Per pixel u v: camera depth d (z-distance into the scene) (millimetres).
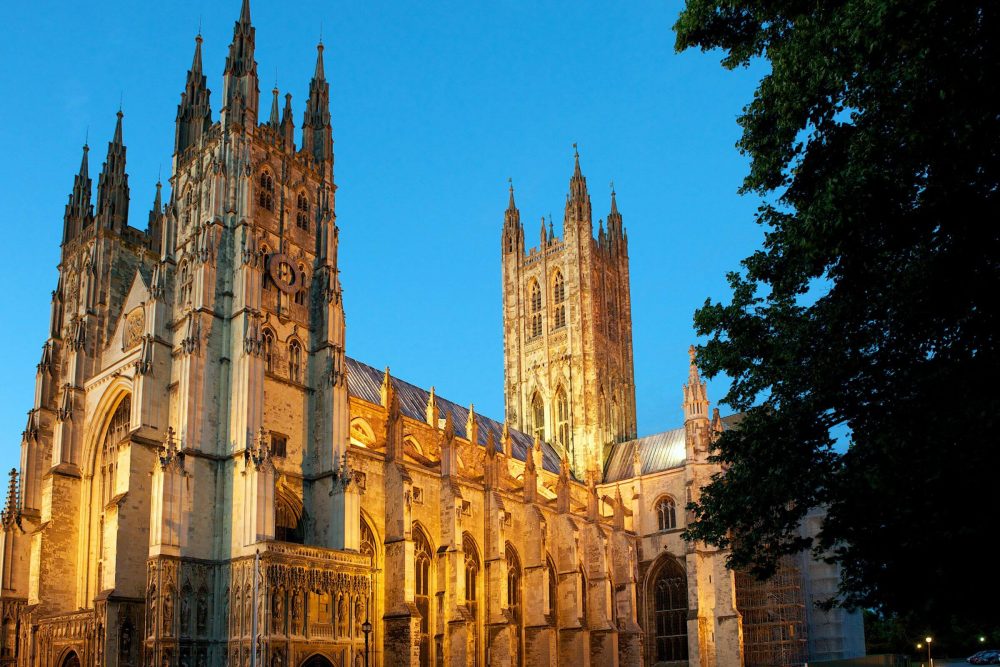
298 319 91250
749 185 43062
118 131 106812
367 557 81438
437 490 102250
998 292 31984
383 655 88688
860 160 34344
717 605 121438
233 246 87938
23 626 89125
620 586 126500
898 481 34938
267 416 84625
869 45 32469
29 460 95875
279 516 82938
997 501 31938
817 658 126750
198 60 100688
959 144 30312
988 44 29938
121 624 76438
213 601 76188
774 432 43281
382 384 115375
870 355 38781
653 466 145875
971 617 38344
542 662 109250
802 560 131250
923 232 34281
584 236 164250
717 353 46312
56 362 101250
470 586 104875
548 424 159125
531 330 167375
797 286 44594
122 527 78375
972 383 32875
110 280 100312
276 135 95688
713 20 44375
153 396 83625
